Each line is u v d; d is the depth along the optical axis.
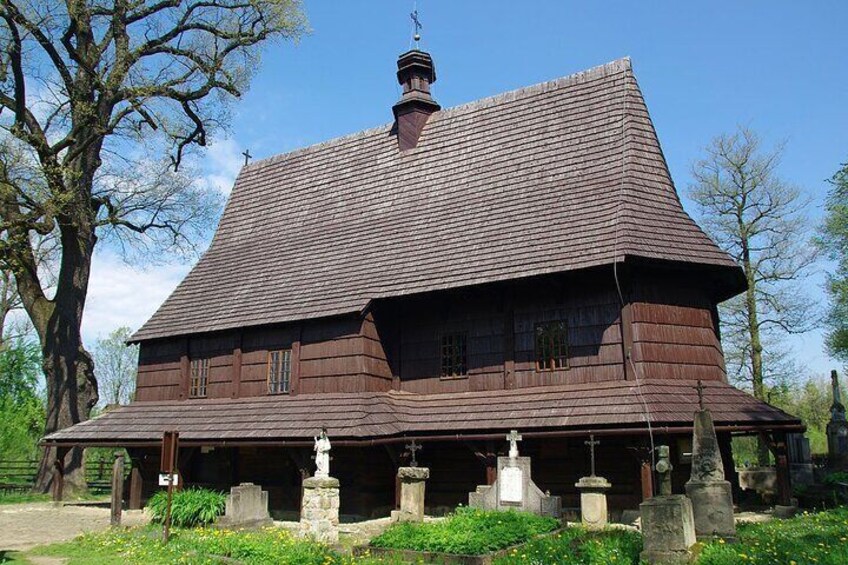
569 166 21.05
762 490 21.19
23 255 26.27
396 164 25.22
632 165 19.91
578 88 22.61
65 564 12.45
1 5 23.19
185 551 13.17
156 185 28.31
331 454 20.48
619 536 12.27
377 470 20.53
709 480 12.34
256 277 24.95
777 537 11.01
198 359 24.31
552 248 18.88
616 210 18.75
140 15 26.23
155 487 23.48
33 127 25.25
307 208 26.62
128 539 14.63
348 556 12.16
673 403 16.64
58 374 25.42
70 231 26.14
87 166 26.27
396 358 21.67
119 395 65.19
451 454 20.53
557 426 16.94
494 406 18.70
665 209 19.28
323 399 20.55
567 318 18.84
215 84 27.34
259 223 27.59
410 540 12.45
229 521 16.14
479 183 22.55
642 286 18.20
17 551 14.02
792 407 48.84
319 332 21.53
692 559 10.09
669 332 18.17
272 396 21.97
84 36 26.08
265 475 22.11
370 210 24.62
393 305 21.83
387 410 19.70
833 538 10.58
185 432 21.22
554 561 10.64
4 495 25.62
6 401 39.94
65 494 25.03
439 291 19.89
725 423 16.36
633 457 17.67
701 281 19.14
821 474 21.78
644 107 21.23
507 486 15.11
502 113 23.81
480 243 20.52
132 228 28.58
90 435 22.61
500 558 11.21
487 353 20.02
